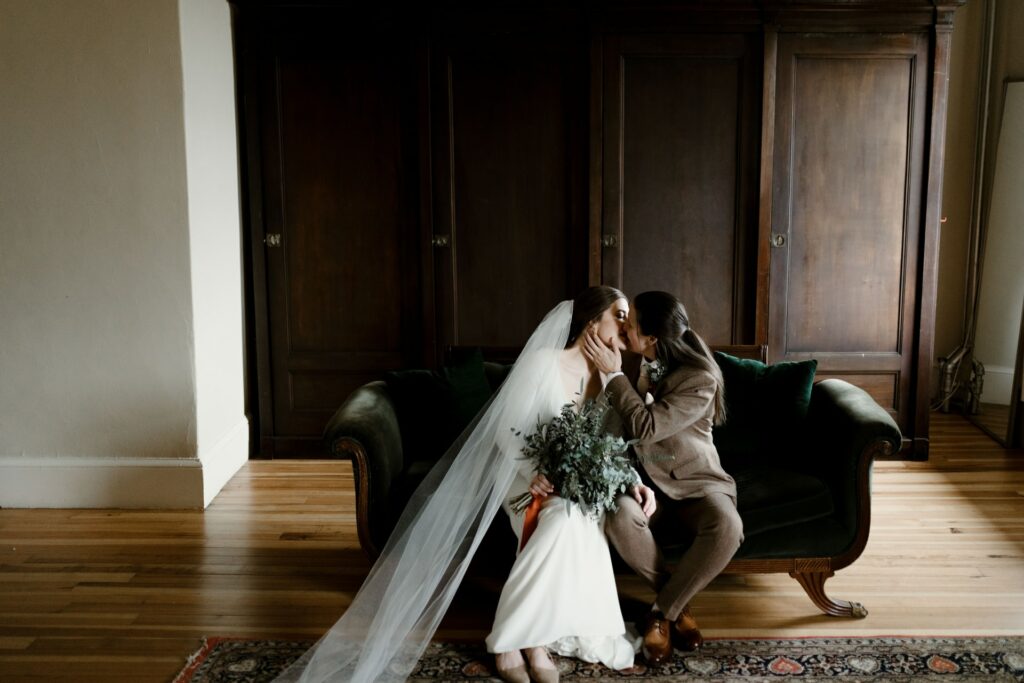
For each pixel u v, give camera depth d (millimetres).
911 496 4277
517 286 4871
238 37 4715
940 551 3615
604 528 2844
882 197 4770
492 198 4812
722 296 4859
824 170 4750
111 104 3936
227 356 4590
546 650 2805
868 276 4820
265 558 3586
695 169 4762
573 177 4785
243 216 4836
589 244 4801
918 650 2807
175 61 3906
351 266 4867
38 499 4152
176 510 4133
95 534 3836
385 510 3094
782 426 3395
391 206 4816
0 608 3145
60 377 4090
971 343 5816
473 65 4719
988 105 5672
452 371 3504
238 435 4730
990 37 5613
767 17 4605
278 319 4906
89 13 3889
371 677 2629
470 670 2725
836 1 4559
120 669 2736
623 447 2822
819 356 4863
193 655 2793
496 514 3031
